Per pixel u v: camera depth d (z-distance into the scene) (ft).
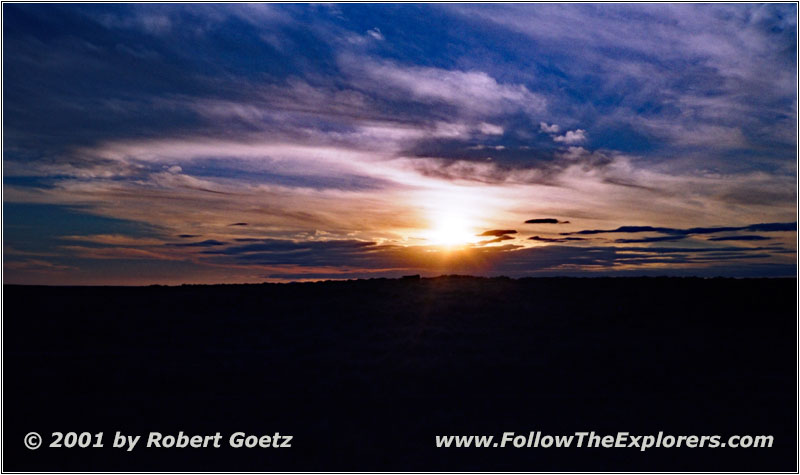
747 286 84.79
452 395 43.98
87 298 80.64
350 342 59.77
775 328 65.16
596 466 32.40
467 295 80.79
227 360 52.80
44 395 43.57
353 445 35.12
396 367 50.72
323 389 45.29
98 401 42.47
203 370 49.73
